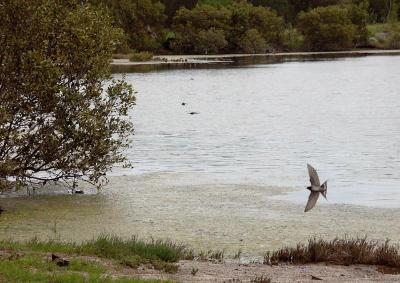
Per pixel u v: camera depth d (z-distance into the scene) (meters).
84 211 19.80
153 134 37.22
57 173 24.78
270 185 23.83
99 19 22.03
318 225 18.42
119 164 27.80
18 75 20.62
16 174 20.94
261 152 31.22
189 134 37.28
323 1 175.25
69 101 20.80
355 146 32.94
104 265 13.30
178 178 25.05
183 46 139.38
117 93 21.80
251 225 18.36
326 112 48.53
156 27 138.12
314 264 14.81
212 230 17.81
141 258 14.23
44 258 13.30
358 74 87.88
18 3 20.44
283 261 15.05
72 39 21.16
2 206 20.30
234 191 22.72
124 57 121.88
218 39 139.12
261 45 142.88
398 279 13.45
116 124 21.95
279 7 174.50
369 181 24.67
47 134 20.94
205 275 13.27
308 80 79.19
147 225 18.25
